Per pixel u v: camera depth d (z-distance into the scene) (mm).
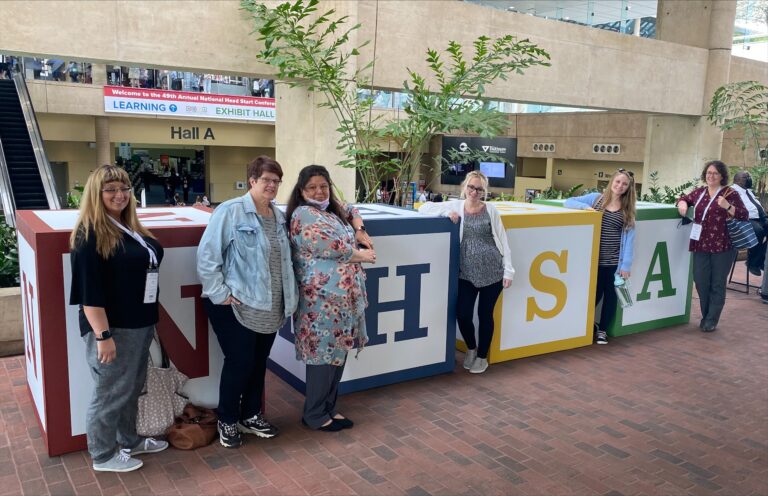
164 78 23297
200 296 3895
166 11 7996
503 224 5234
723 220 6406
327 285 3768
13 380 4730
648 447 3984
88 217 3037
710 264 6582
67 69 21422
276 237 3627
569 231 5707
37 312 3492
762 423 4410
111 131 22938
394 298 4785
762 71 15719
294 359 4730
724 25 14008
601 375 5273
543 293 5664
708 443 4074
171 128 24094
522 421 4309
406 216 4863
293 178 9891
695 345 6207
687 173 14875
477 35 10727
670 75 13562
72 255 3037
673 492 3461
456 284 5105
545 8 13414
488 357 5402
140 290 3225
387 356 4844
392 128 7707
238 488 3344
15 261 5789
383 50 9773
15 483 3318
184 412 3869
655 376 5285
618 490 3457
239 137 25547
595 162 27828
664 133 15336
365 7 9477
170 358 3865
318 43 7887
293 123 9773
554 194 15875
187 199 28938
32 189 13844
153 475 3445
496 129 7570
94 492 3256
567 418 4383
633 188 5848
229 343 3611
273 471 3539
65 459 3572
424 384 4949
